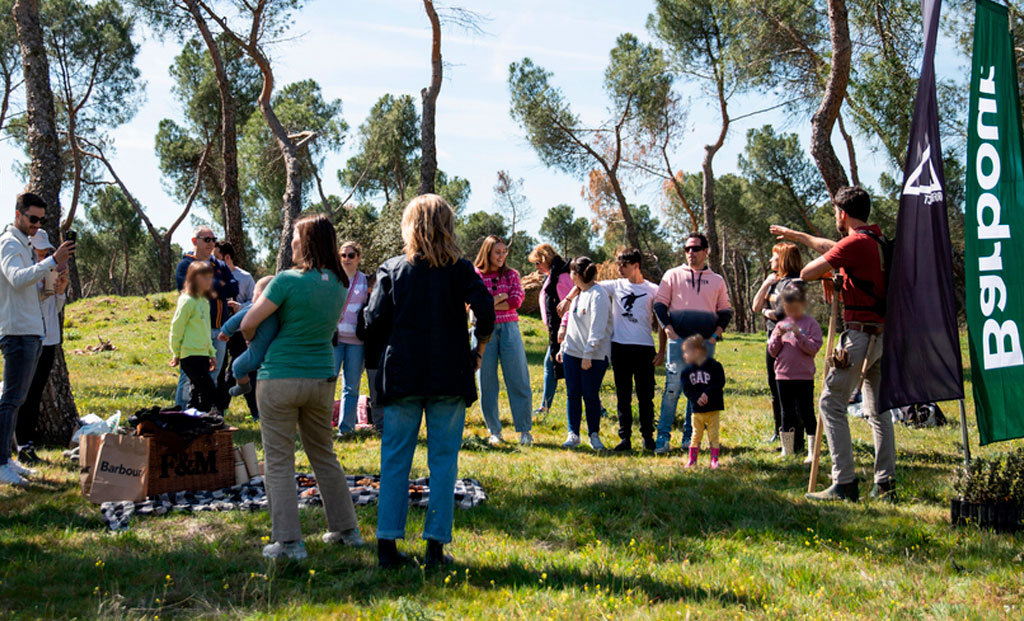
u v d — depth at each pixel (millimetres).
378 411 8719
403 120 38938
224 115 18922
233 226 19094
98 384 12414
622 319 8039
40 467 6535
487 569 4141
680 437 8766
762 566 4215
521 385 8289
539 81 30891
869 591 3836
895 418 9672
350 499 4578
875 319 5492
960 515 5004
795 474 6594
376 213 37750
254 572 4047
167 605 3658
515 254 59500
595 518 5188
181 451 5691
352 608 3523
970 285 4812
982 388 4785
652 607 3588
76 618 3430
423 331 4027
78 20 31734
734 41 14898
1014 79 5016
